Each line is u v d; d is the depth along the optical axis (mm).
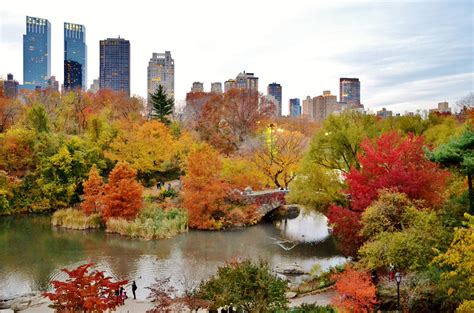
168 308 23859
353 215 32250
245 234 52094
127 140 70938
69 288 20266
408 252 24891
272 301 21438
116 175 52469
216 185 54781
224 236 50906
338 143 43500
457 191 30562
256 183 65625
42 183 62625
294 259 41562
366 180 33000
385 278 26844
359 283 24234
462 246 19750
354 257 35469
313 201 44375
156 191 63688
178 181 70375
